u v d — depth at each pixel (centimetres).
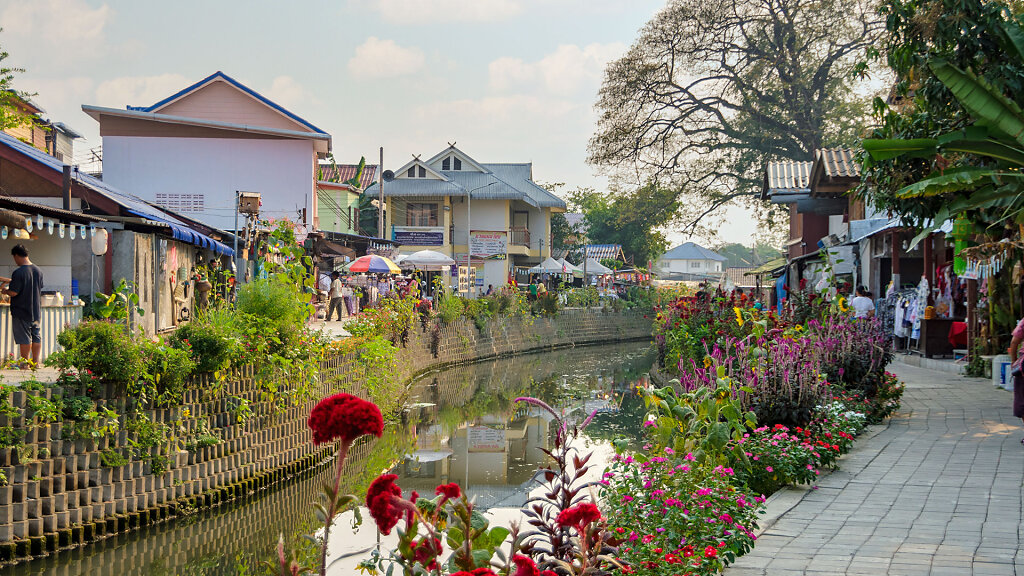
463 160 5531
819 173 2633
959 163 1255
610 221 7581
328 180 5753
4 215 1241
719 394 911
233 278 2134
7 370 1234
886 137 1352
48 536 968
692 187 5022
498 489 1259
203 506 1208
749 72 4819
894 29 1258
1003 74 1162
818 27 4606
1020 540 650
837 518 741
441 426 1950
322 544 352
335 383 1711
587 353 4162
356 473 1489
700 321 2141
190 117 3494
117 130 3256
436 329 3097
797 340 1252
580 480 1182
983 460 962
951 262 2059
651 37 4803
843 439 1015
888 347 1414
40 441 980
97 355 1058
